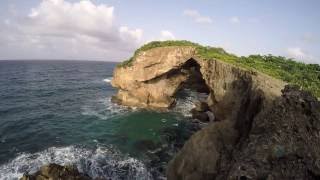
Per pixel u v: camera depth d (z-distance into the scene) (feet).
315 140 46.06
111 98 164.96
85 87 226.79
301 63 119.03
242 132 63.52
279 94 61.26
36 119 120.06
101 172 72.84
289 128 48.52
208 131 65.36
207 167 57.67
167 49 138.21
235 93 87.76
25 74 322.55
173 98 151.12
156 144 93.66
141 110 137.80
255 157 46.44
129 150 87.76
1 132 101.40
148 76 140.56
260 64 108.99
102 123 116.26
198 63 124.88
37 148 87.04
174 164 64.34
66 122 116.98
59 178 62.18
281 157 44.88
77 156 81.56
